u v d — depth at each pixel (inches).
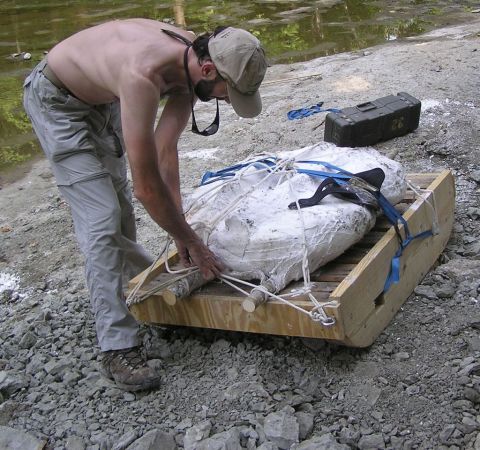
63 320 152.5
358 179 128.6
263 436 110.1
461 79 256.7
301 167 135.9
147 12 502.9
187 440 111.0
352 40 383.2
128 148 109.1
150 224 194.5
